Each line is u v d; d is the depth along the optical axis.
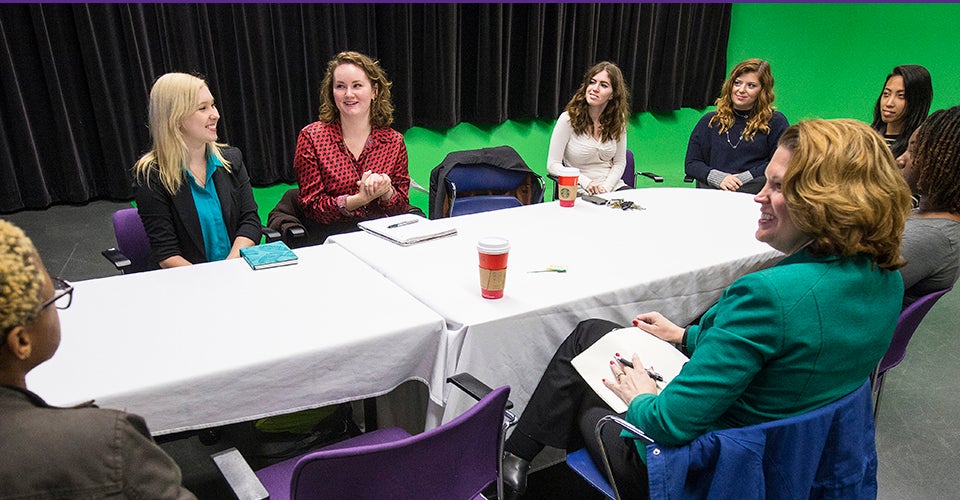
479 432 1.11
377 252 1.88
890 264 1.08
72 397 1.10
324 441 2.03
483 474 1.21
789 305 1.02
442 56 4.58
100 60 3.77
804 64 5.91
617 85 3.13
